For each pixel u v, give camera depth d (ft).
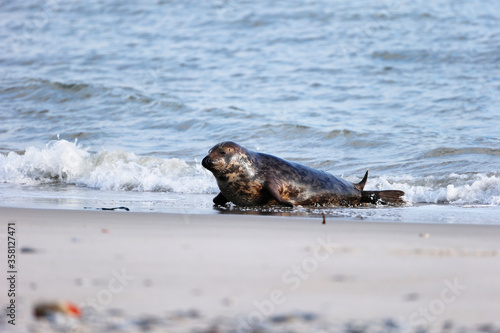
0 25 398.62
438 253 58.80
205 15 374.22
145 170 148.46
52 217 84.38
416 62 278.05
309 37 324.60
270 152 171.42
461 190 123.44
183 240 64.95
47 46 346.13
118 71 293.02
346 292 44.37
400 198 118.73
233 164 109.29
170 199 121.39
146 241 63.67
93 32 367.86
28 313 39.01
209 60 299.17
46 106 240.73
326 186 115.65
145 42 338.95
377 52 290.97
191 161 159.02
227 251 58.85
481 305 41.63
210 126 201.87
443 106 214.69
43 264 51.65
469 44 293.64
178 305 40.88
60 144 162.40
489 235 72.49
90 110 232.73
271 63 288.30
